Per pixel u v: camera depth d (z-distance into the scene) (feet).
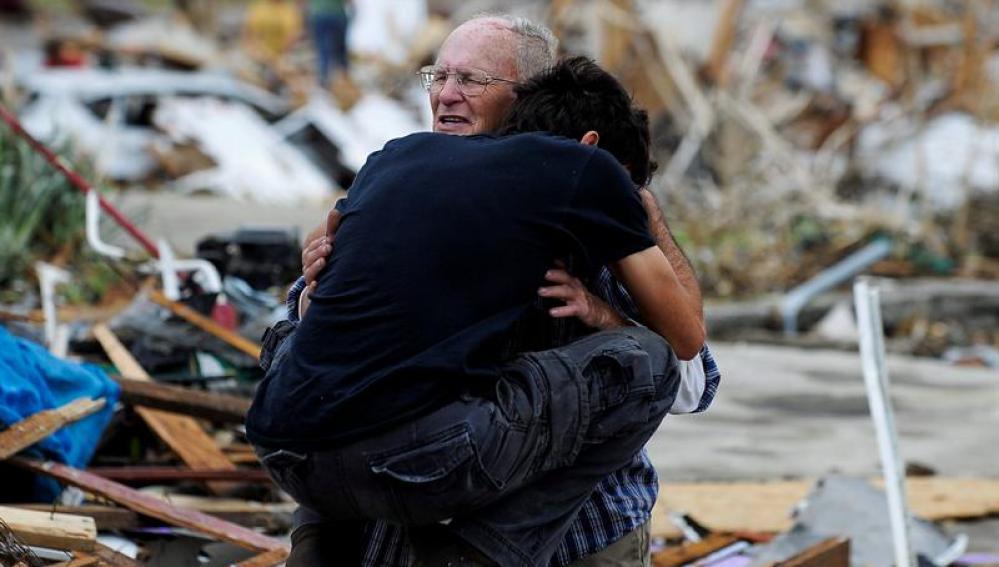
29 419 36.11
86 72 115.14
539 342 25.89
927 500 49.11
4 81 86.58
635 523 26.81
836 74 141.49
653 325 25.67
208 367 46.47
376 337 23.89
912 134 118.93
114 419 43.09
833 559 39.42
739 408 63.82
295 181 106.73
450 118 27.63
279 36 162.61
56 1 188.24
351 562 26.40
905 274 101.96
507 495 24.82
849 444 57.82
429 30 156.35
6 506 35.04
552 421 24.07
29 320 48.16
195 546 36.47
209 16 178.09
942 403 67.00
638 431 25.34
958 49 134.72
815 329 90.27
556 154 24.81
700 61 118.83
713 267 93.35
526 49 27.71
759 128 110.83
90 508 36.06
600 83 26.86
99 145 96.27
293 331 26.30
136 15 189.26
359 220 24.67
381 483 23.54
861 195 116.26
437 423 23.48
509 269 24.30
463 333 23.99
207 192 101.76
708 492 49.26
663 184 106.42
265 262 55.01
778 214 104.17
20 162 64.85
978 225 110.83
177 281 53.26
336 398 23.67
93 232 53.26
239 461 42.80
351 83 128.36
